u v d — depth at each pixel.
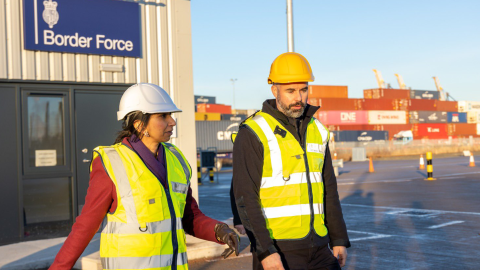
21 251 6.67
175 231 2.30
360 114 61.25
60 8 7.75
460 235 8.16
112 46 8.14
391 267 6.15
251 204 2.70
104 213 2.21
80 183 8.02
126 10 8.27
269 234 2.70
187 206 2.58
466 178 19.77
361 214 10.95
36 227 7.67
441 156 49.03
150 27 8.49
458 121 70.19
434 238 7.96
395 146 56.91
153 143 2.37
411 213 10.85
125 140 2.33
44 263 6.15
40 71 7.66
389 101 63.97
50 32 7.66
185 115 8.66
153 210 2.21
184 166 2.46
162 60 8.57
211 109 63.06
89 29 7.96
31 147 7.67
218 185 21.05
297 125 2.95
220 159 42.62
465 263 6.25
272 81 2.90
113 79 8.20
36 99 7.71
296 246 2.75
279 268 2.61
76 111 7.99
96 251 6.54
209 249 6.71
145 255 2.18
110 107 8.25
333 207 3.01
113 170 2.21
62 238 7.63
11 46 7.43
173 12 8.70
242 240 7.95
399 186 17.28
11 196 7.50
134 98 2.36
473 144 64.88
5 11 7.39
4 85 7.45
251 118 2.92
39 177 7.70
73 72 7.89
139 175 2.22
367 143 55.88
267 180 2.78
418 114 65.38
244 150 2.77
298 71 2.83
